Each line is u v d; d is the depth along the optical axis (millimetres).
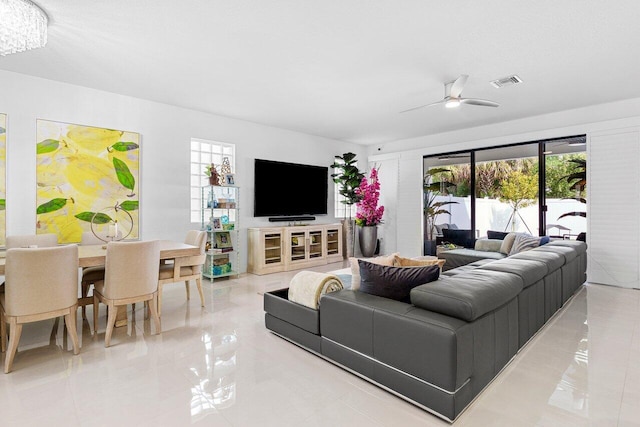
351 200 6996
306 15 2498
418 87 4012
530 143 5395
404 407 1846
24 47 2500
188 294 3984
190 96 4352
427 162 6730
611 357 2430
